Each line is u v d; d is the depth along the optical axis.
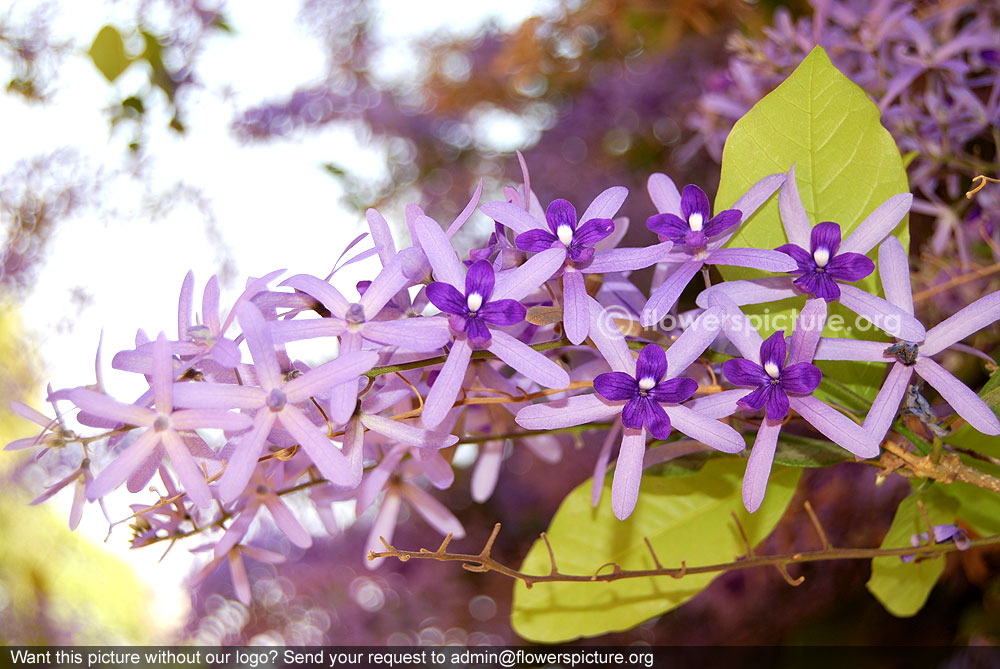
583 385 0.24
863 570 0.54
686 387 0.23
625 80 0.72
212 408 0.22
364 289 0.24
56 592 1.02
